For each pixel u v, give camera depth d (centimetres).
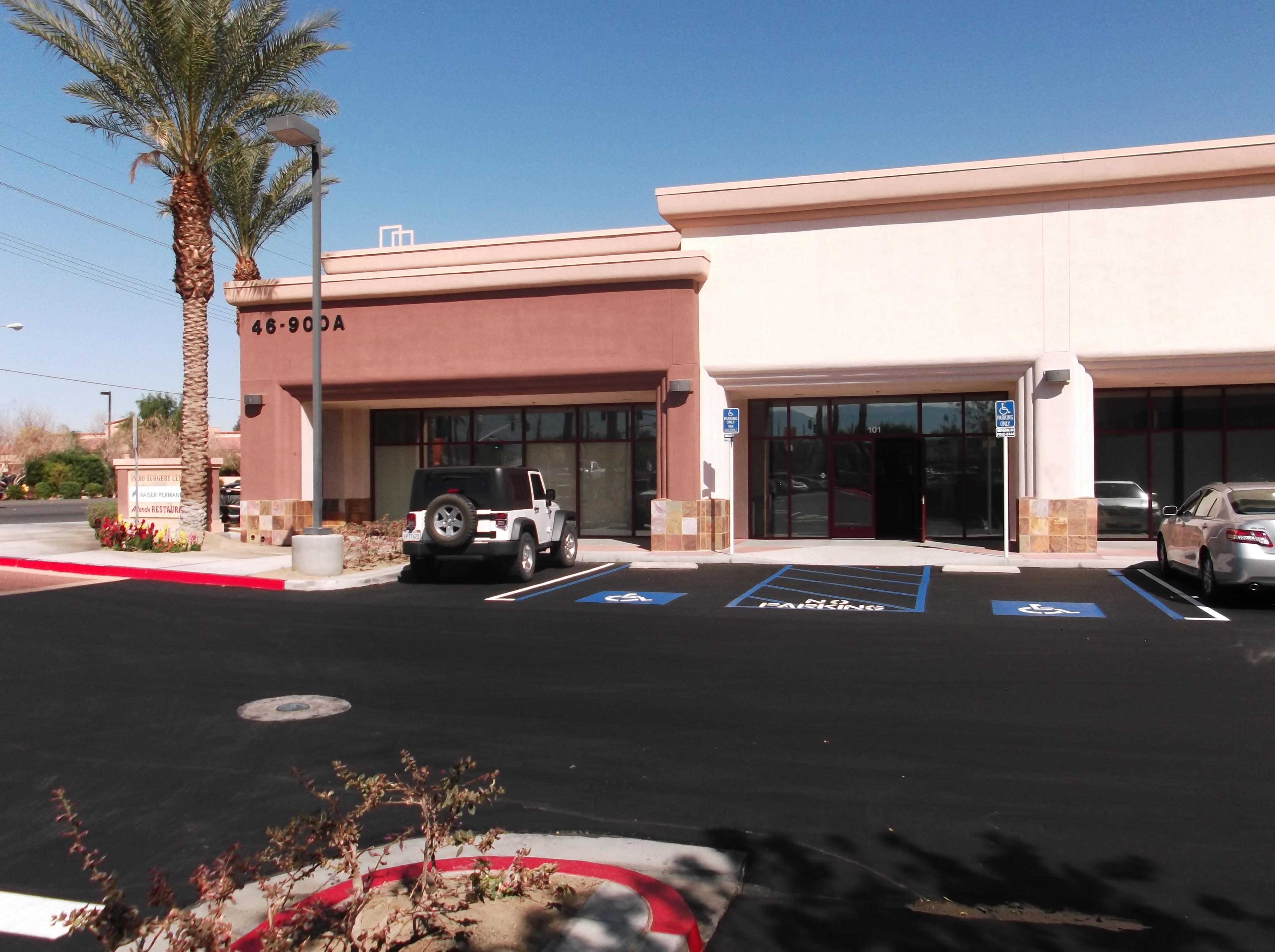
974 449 2339
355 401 2383
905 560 1992
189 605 1491
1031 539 2008
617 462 2528
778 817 614
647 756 737
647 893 483
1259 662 1032
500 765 721
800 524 2423
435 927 439
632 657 1094
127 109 2109
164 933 392
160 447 6481
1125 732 784
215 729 820
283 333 2378
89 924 367
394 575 1852
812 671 1012
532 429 2584
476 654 1116
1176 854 552
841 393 2308
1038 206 2005
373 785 462
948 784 669
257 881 445
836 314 2103
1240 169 1886
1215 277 1930
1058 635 1199
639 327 2155
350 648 1155
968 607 1421
